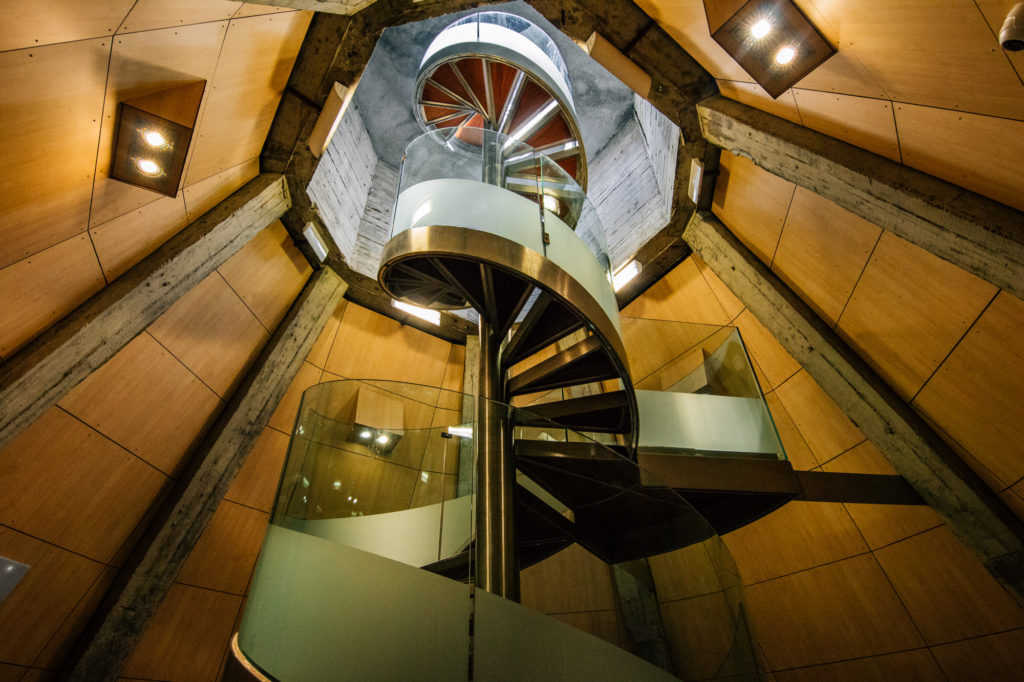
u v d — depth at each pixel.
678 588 4.56
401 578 3.24
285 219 8.18
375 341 10.03
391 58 12.36
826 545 7.44
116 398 6.16
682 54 6.83
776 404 8.22
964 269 4.67
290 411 8.66
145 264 5.89
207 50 5.09
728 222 8.24
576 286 5.34
